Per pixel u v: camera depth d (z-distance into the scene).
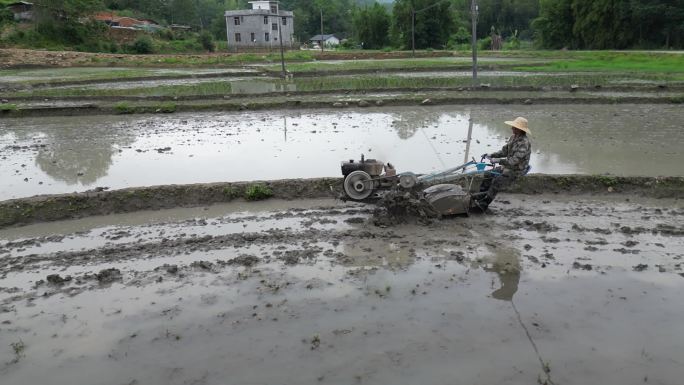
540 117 15.74
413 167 10.07
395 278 5.77
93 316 5.09
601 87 21.33
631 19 51.44
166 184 9.00
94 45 53.00
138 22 68.00
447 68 33.41
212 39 64.50
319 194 8.73
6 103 19.81
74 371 4.25
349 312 5.07
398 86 23.38
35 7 50.03
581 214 7.70
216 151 11.82
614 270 5.85
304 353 4.41
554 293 5.38
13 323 4.98
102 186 9.27
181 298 5.41
